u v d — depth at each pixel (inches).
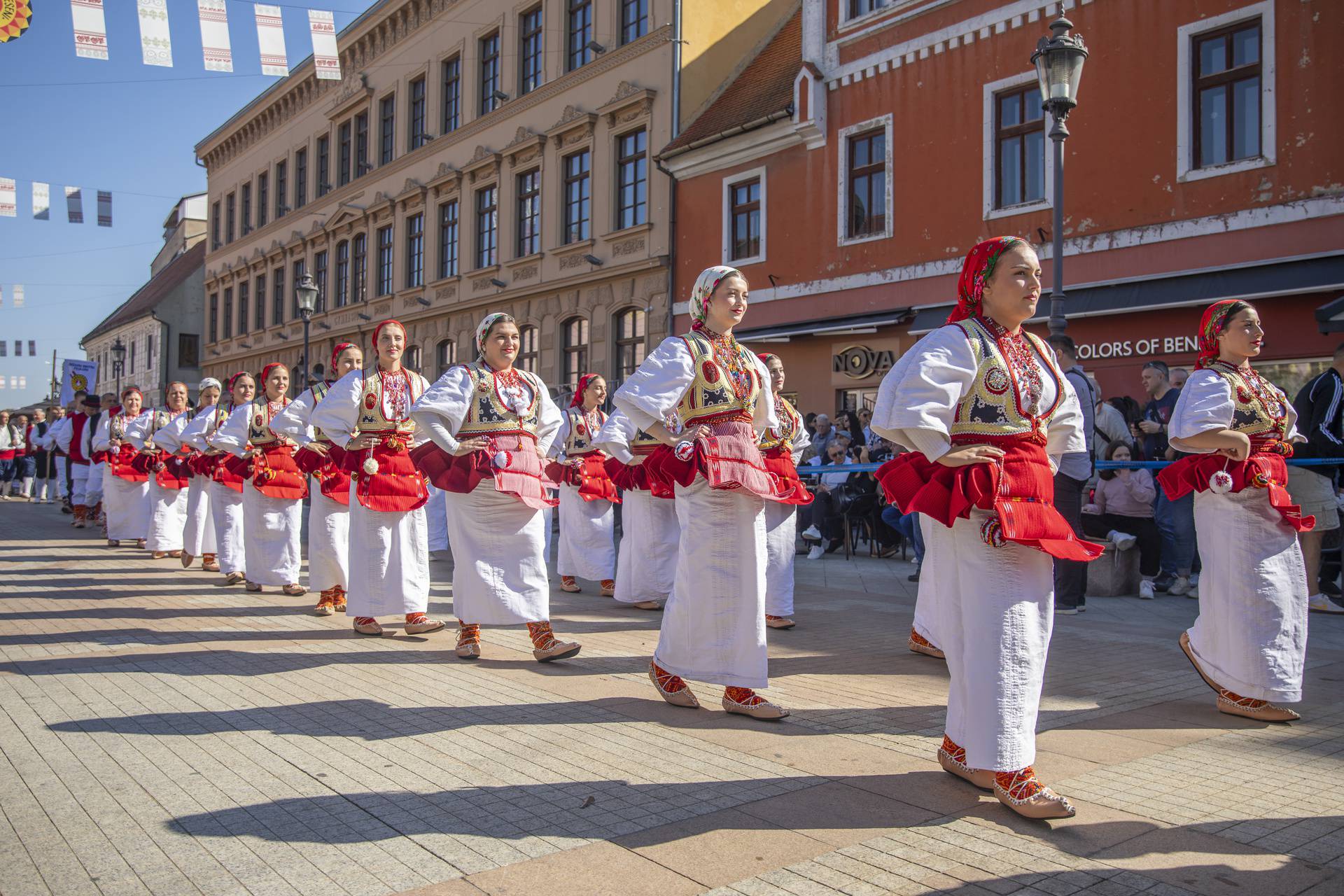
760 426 191.8
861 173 683.4
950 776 147.9
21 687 205.2
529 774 148.9
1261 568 181.6
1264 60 493.7
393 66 1209.4
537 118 973.8
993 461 131.3
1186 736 170.7
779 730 173.8
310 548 301.9
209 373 1766.7
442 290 1111.0
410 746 163.0
